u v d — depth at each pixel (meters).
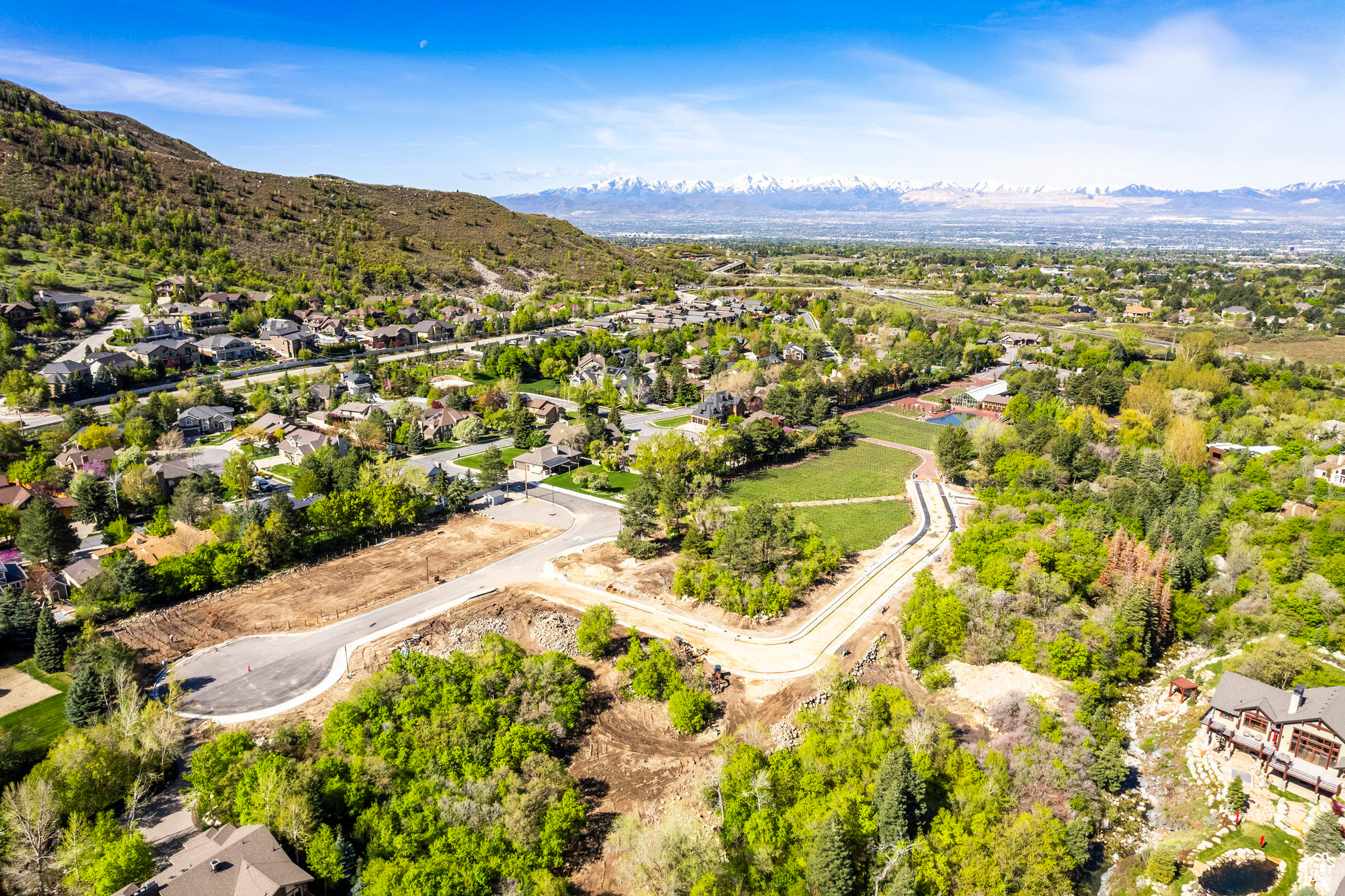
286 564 111.12
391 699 76.38
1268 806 72.62
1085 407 182.00
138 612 97.12
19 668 84.81
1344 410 178.75
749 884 59.47
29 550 101.62
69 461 137.50
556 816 63.25
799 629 98.25
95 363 183.38
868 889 59.72
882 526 132.00
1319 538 107.12
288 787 61.97
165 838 62.41
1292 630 94.75
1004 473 145.62
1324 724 73.69
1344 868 64.31
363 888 56.44
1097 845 69.56
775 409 191.75
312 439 152.62
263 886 54.19
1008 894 60.09
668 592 106.06
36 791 59.94
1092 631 91.12
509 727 74.06
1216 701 81.38
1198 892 63.72
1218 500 128.88
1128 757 80.62
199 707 79.12
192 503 118.00
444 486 133.38
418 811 63.31
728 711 82.56
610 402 197.38
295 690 82.50
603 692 85.62
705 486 137.25
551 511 134.88
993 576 100.06
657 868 60.53
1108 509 124.56
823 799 65.38
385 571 110.88
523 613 99.81
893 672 91.56
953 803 67.19
